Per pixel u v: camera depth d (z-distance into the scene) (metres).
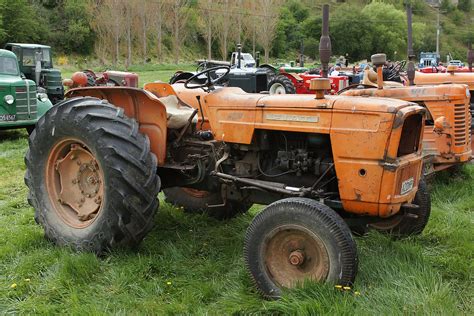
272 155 3.92
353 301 3.10
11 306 3.29
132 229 3.88
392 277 3.47
